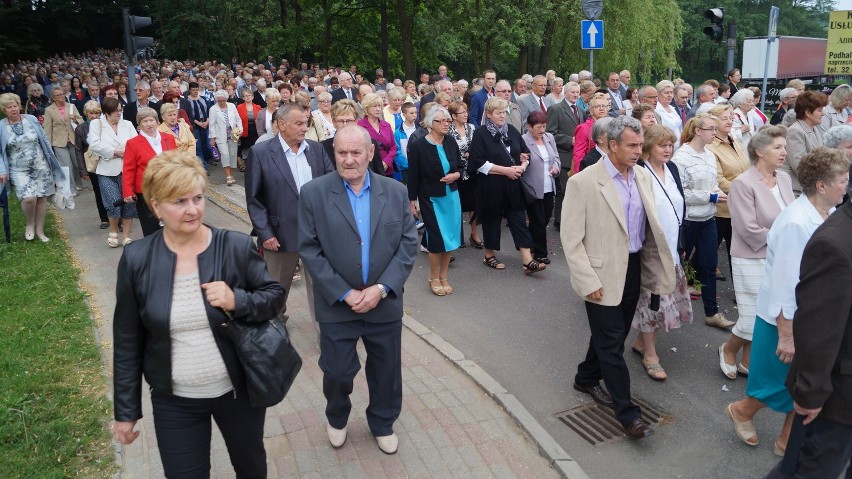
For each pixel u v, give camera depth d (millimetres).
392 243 3783
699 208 5812
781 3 68438
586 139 7941
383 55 26484
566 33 32188
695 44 64000
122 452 3898
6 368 4891
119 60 42656
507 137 7496
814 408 2791
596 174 4188
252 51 41188
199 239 2752
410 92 14375
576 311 6410
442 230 6785
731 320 6094
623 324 4219
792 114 8586
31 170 8508
